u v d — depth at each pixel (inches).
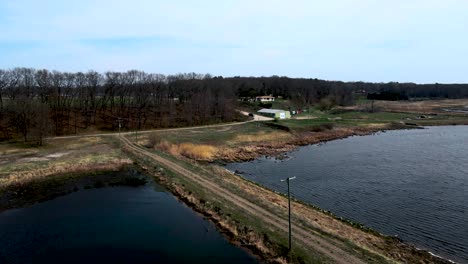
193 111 5452.8
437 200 2156.7
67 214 1846.7
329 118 6294.3
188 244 1488.7
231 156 3484.3
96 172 2655.0
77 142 3676.2
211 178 2428.6
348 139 4736.7
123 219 1775.3
